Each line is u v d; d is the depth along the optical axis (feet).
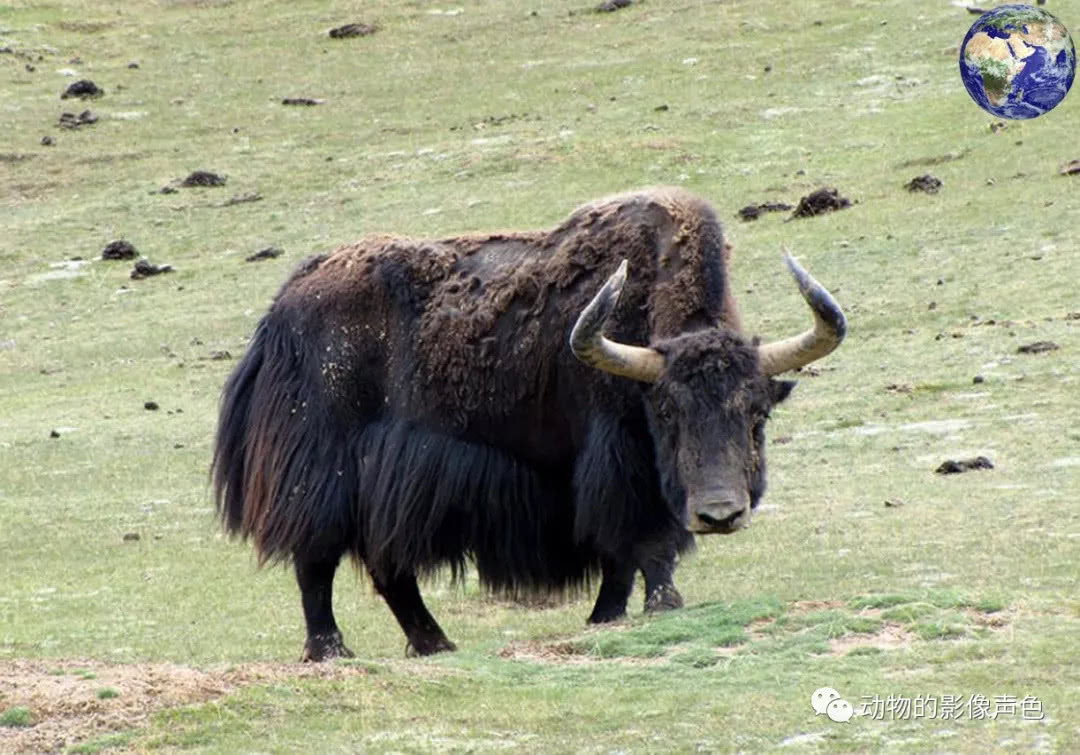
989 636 123.75
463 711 111.86
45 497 277.23
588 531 142.82
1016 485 215.31
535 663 127.34
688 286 141.38
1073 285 336.49
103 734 109.50
